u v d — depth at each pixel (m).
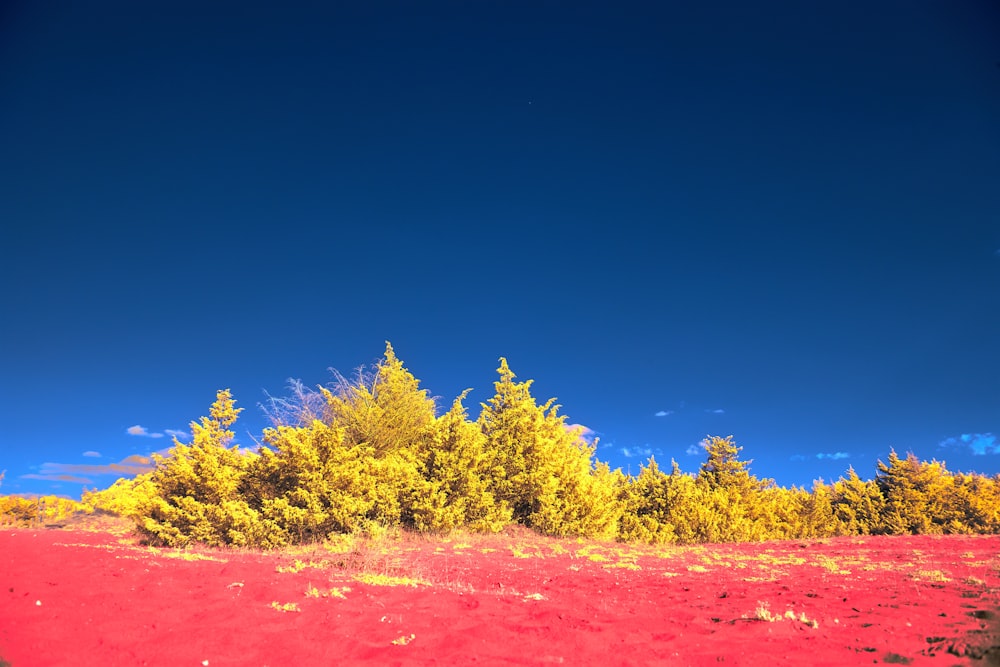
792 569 14.68
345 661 5.60
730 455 43.62
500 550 19.55
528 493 27.69
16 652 5.21
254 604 7.72
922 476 43.22
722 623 7.55
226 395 21.94
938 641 6.14
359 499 19.72
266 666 5.41
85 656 5.32
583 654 6.04
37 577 8.13
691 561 17.66
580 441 35.16
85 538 17.20
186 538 17.84
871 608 8.13
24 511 31.31
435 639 6.42
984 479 43.69
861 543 25.69
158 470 20.27
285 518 18.38
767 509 39.56
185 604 7.50
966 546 22.44
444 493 23.17
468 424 25.78
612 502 31.91
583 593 10.32
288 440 19.75
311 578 10.02
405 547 18.34
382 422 25.95
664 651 6.18
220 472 19.38
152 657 5.43
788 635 6.65
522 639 6.57
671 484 35.56
